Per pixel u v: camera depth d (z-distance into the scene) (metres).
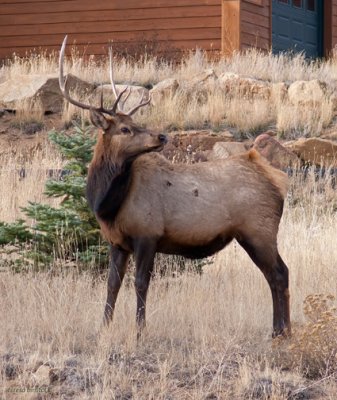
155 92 67.00
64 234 37.53
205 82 69.12
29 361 27.64
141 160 31.20
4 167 54.50
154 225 30.84
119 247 31.47
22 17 86.38
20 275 36.25
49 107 66.56
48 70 73.69
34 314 31.75
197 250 31.75
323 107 64.56
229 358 28.66
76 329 30.83
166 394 26.05
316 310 29.78
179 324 31.44
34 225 41.03
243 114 64.69
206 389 26.52
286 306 31.41
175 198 31.11
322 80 69.62
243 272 38.28
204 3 82.31
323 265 38.59
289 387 26.75
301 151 57.06
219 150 55.81
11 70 74.25
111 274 31.59
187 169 31.66
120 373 26.83
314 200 50.47
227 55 81.19
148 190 30.92
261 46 85.75
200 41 82.56
